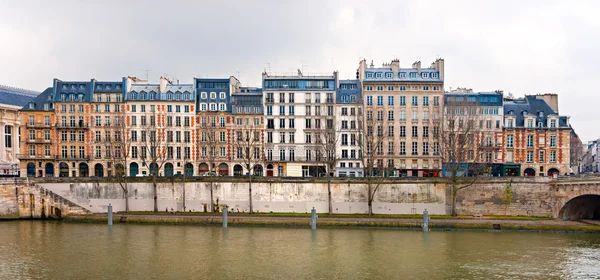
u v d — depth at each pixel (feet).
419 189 245.65
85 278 139.44
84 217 229.66
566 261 157.99
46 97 317.42
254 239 190.49
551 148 301.22
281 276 142.10
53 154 305.73
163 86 310.65
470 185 237.86
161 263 155.12
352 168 303.48
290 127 307.78
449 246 178.91
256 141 301.43
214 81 317.01
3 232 203.92
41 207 240.53
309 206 249.55
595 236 198.39
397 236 197.16
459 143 250.98
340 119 306.76
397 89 304.91
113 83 311.68
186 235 197.77
